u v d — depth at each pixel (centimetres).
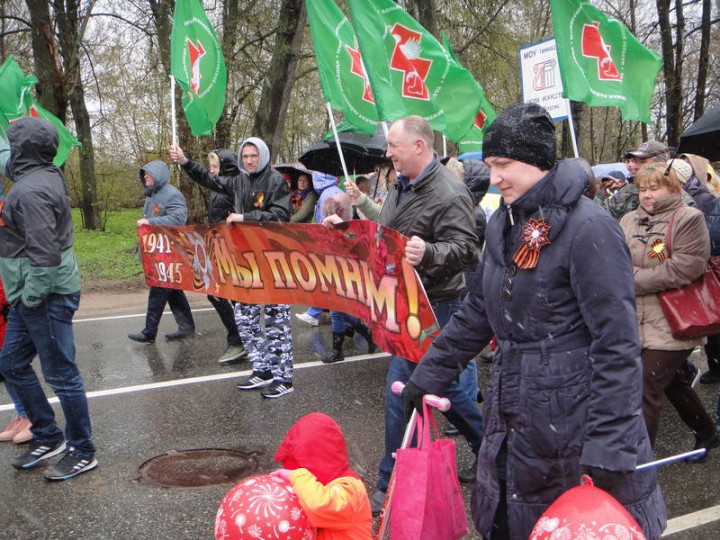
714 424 453
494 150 221
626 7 2547
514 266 226
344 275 432
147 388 609
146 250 645
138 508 383
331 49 504
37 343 409
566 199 217
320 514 242
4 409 555
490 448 235
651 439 404
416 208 361
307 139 2675
